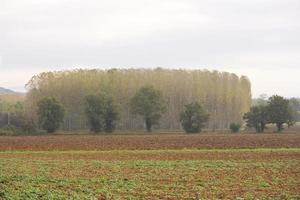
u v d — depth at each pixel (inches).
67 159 1918.1
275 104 4229.8
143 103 4431.6
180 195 1032.2
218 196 1021.2
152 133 4114.2
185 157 1962.4
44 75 5482.3
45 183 1206.3
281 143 2682.1
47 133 4165.8
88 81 5280.5
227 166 1605.6
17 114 4756.4
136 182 1232.2
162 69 5634.8
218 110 5590.6
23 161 1807.3
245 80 5753.0
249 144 2635.3
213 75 5620.1
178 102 5398.6
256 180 1275.8
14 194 997.8
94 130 4281.5
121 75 5383.9
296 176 1357.0
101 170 1505.9
